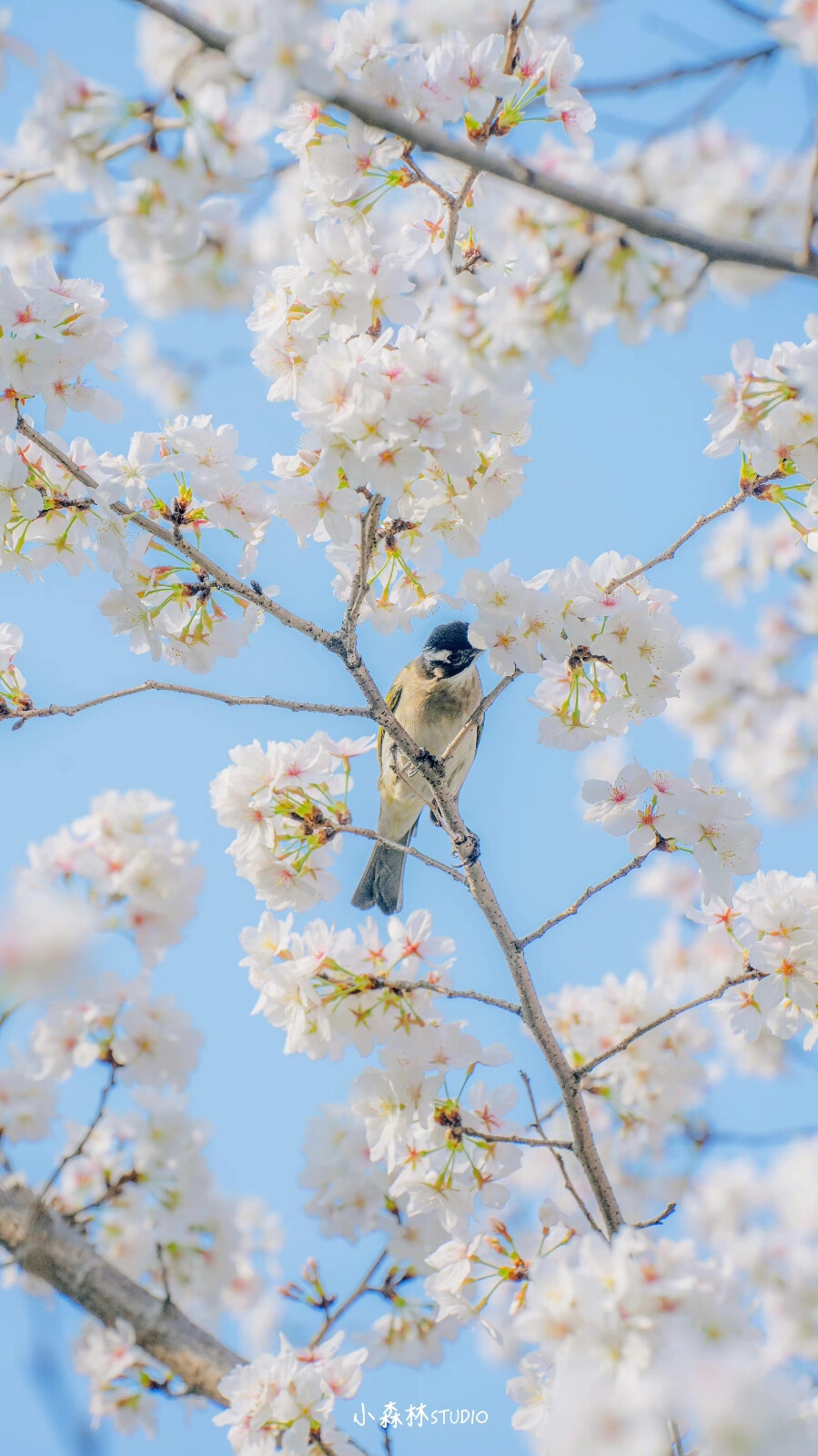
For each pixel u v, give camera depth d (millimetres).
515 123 7859
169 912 8523
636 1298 6324
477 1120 8469
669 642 8516
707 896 8781
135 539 8477
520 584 8367
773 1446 5863
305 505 8203
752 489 8047
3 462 8086
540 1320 6387
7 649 8867
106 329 8148
